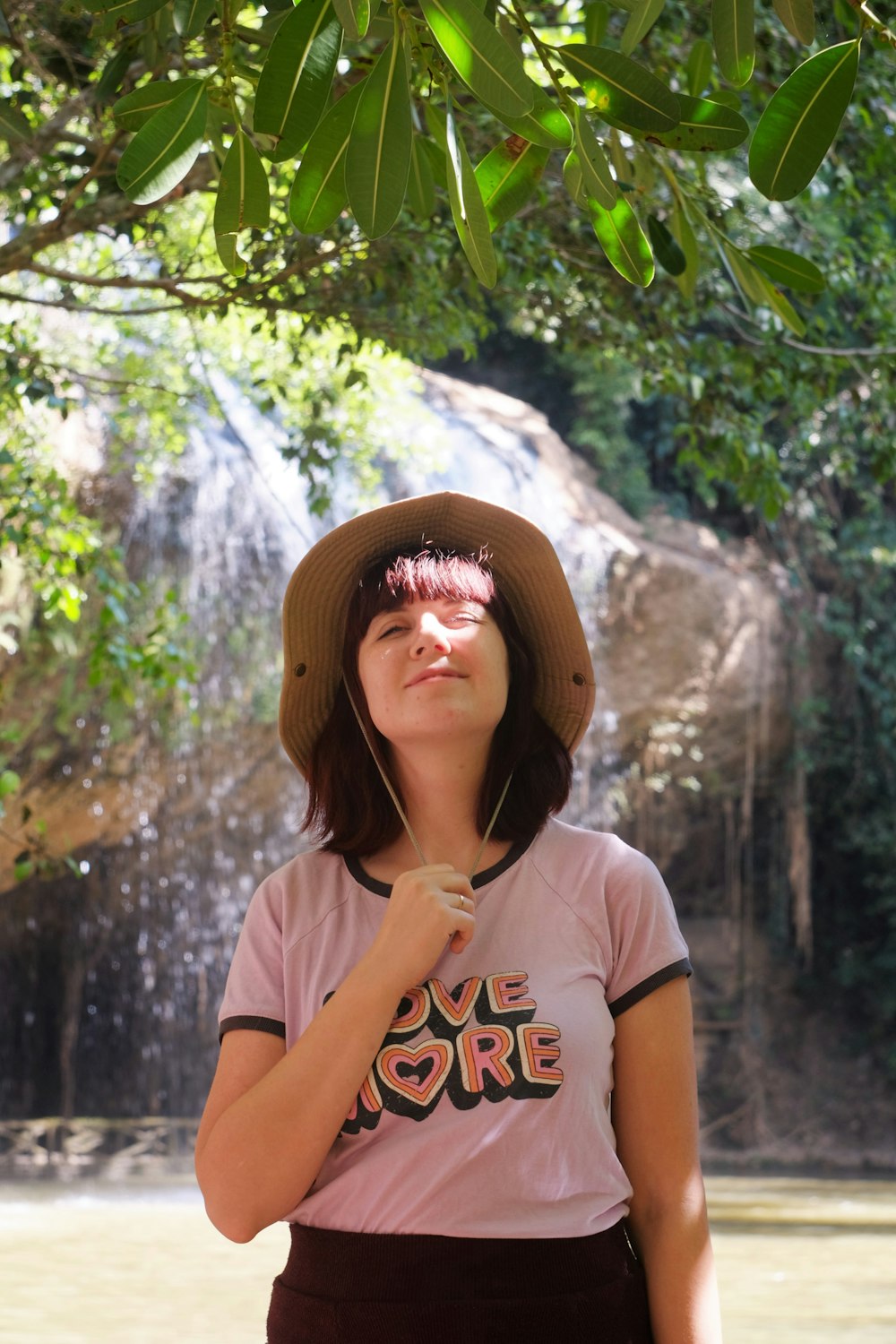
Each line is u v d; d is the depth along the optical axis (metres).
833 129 1.40
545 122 1.48
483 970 1.52
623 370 16.91
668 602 15.71
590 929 1.57
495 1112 1.44
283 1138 1.44
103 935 16.86
